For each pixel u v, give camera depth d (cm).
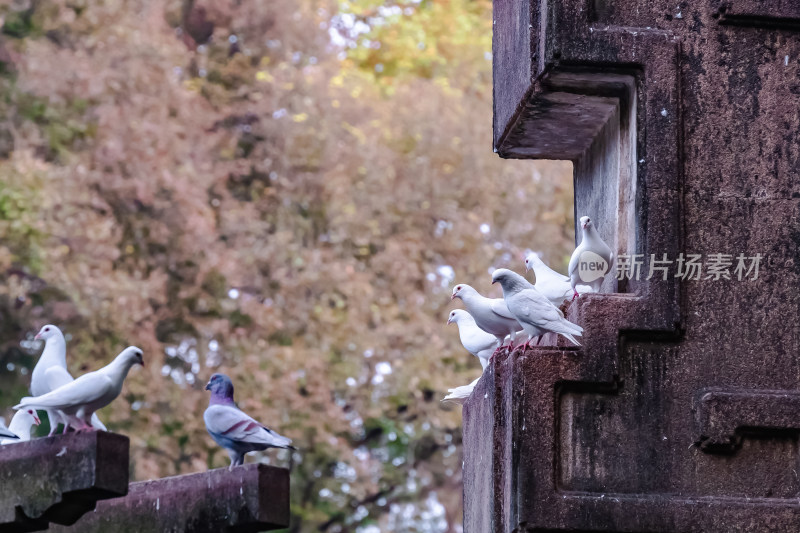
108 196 1873
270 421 1800
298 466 1878
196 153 1933
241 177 2045
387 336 1900
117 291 1773
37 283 1786
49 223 1786
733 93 823
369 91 2114
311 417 1828
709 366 790
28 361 1803
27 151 1812
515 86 873
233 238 1931
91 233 1795
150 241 1875
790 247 809
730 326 795
